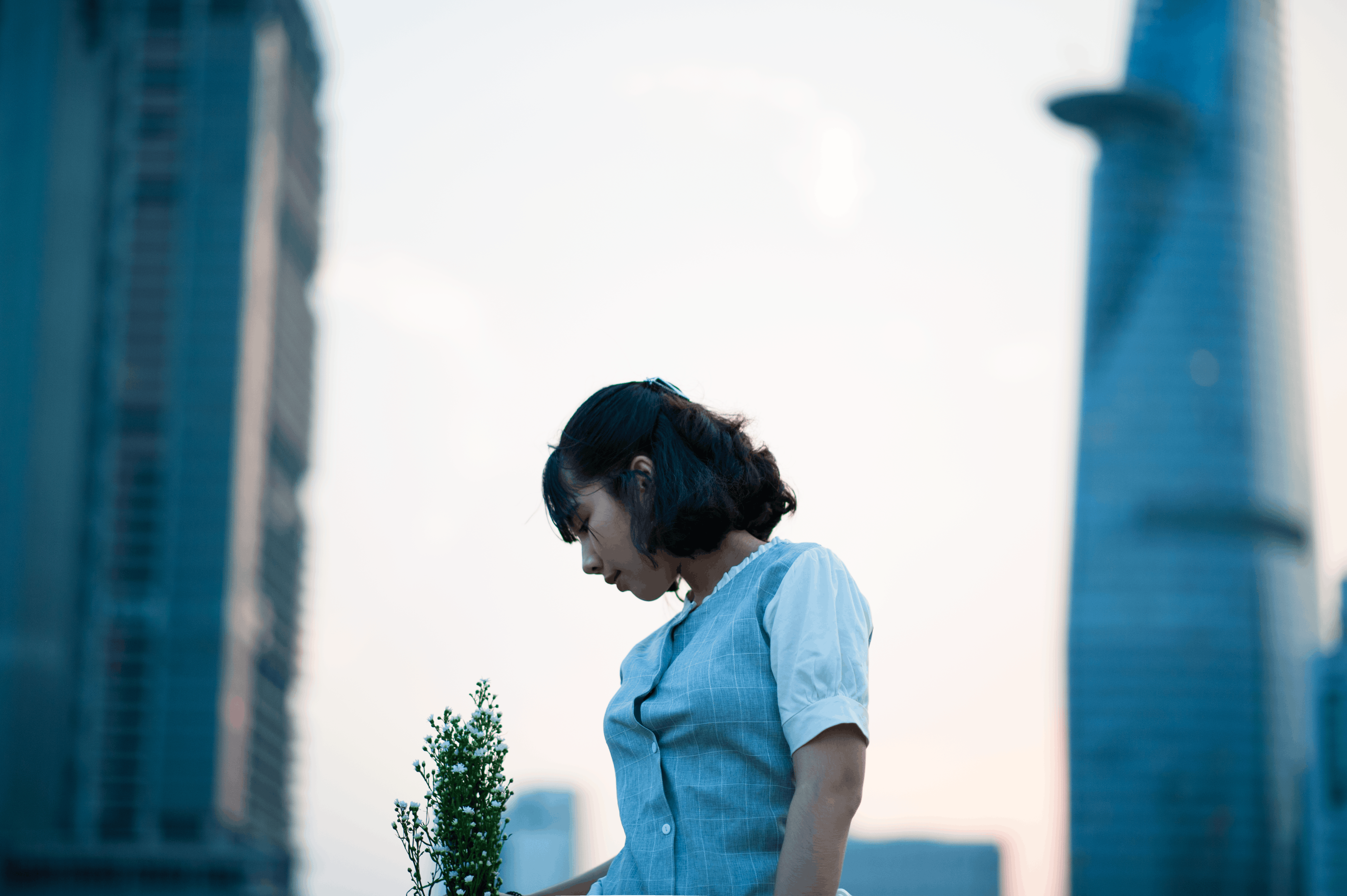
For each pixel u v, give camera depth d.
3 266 99.94
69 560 96.38
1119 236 110.06
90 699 94.44
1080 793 101.81
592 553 1.71
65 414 98.75
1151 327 108.25
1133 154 111.44
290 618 114.38
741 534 1.70
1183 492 105.19
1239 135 112.44
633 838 1.60
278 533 110.81
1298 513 106.06
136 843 92.00
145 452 99.06
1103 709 102.69
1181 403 106.62
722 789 1.55
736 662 1.58
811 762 1.50
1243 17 114.44
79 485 97.88
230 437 99.50
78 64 105.12
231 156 104.94
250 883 98.38
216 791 93.81
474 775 1.62
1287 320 110.12
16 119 102.81
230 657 97.50
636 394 1.70
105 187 103.81
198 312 101.62
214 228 103.31
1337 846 94.06
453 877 1.58
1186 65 114.12
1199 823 100.44
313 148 121.06
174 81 106.19
